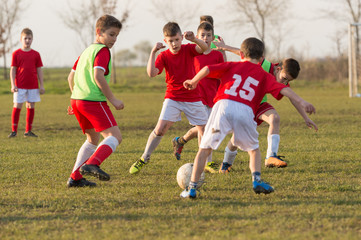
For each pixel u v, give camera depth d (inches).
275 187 650.2
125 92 4229.8
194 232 450.9
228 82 575.8
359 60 3912.4
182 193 601.3
